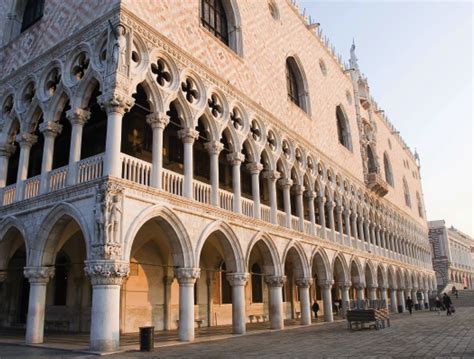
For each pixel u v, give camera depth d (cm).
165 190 1812
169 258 2561
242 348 1566
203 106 2097
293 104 3184
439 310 4403
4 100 2248
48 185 1819
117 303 1462
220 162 2997
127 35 1725
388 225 5241
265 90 2783
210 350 1508
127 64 1689
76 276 2411
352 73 5006
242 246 2203
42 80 2016
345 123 4441
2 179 2127
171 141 2578
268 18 3077
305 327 2605
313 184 3262
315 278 4375
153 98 1820
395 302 4831
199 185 2028
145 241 2342
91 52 1788
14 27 2416
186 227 1828
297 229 2938
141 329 1492
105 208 1483
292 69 3531
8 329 2545
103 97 1638
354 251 3781
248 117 2495
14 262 2783
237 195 2264
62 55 1947
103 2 1805
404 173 6819
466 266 11562
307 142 3269
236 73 2466
